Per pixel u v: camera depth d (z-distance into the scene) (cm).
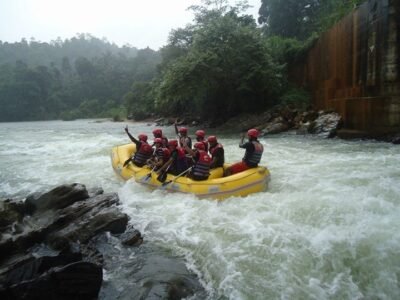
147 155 850
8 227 510
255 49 2283
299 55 2433
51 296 372
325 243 468
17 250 461
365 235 479
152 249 491
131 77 9925
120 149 982
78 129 3316
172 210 621
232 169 756
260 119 2169
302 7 3812
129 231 536
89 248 479
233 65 2284
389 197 634
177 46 3731
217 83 2380
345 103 1667
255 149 742
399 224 505
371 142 1378
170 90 2283
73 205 575
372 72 1486
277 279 406
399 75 1366
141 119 4916
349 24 1695
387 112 1398
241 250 467
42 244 497
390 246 450
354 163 958
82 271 386
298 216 557
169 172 757
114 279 418
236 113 2592
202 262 452
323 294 381
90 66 10562
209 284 407
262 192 699
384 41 1381
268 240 487
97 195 646
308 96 2306
